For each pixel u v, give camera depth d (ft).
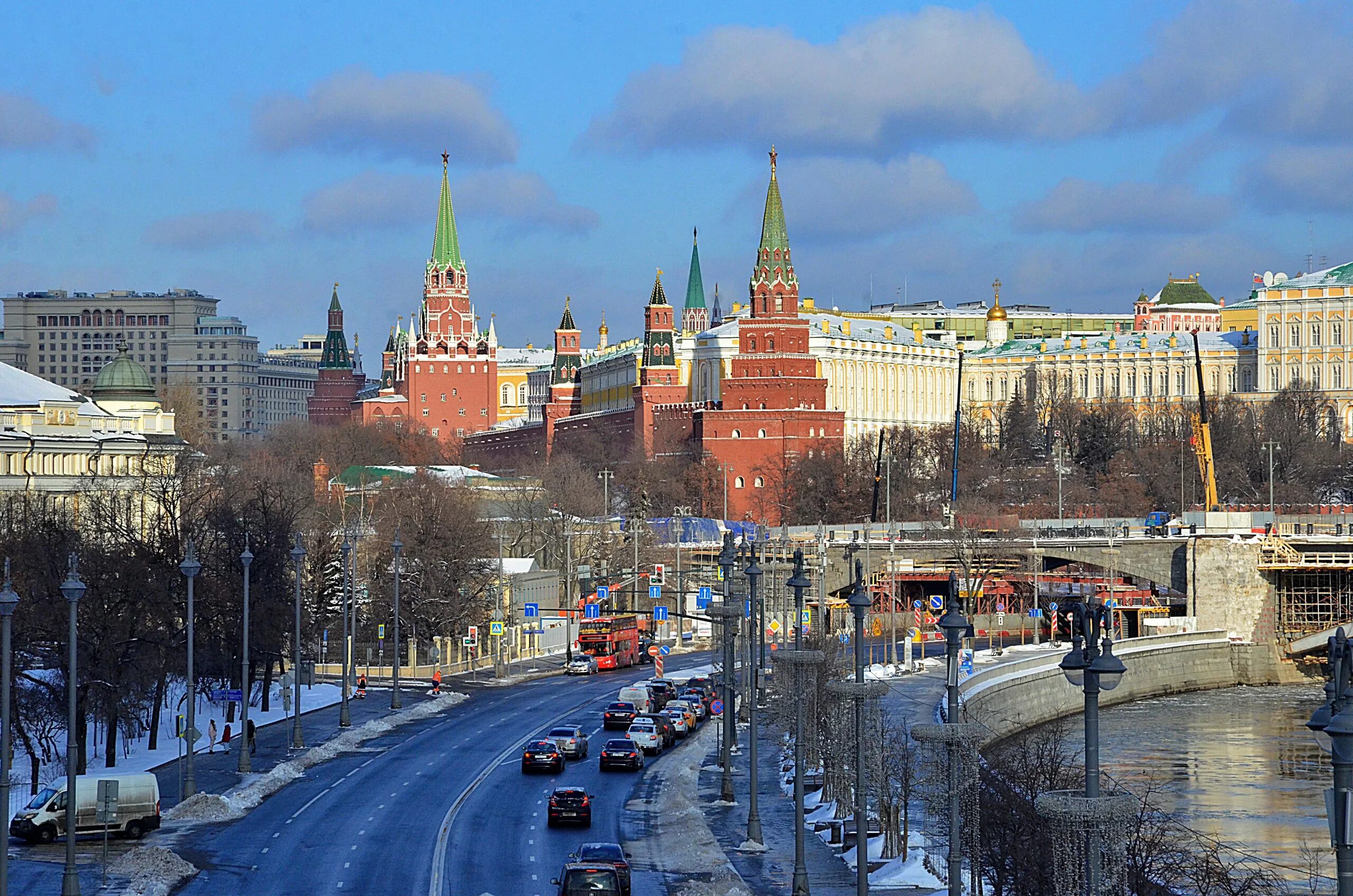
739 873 603.67
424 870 595.06
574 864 529.45
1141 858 565.53
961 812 484.74
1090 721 328.70
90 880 566.36
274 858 613.52
